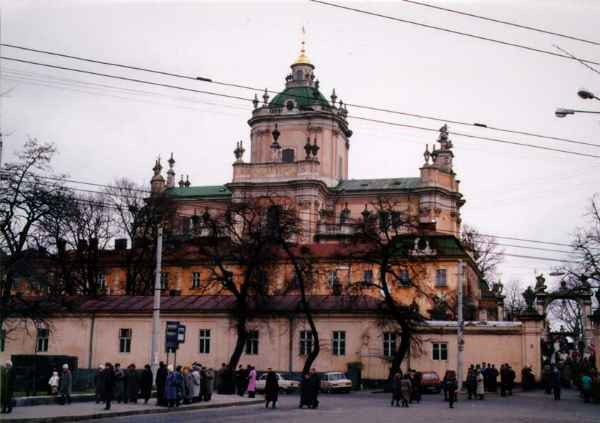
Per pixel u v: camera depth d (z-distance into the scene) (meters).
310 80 107.00
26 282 46.19
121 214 79.50
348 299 57.75
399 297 73.06
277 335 57.03
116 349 58.06
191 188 109.94
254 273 57.03
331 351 56.09
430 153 101.81
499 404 38.94
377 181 104.25
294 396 47.91
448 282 73.44
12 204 43.66
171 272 75.75
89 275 74.12
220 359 56.38
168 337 37.78
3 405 27.66
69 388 33.09
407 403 36.59
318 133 102.31
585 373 41.91
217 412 31.83
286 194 96.88
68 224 47.00
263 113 104.12
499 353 55.78
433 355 57.00
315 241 89.56
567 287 67.19
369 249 59.12
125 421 26.81
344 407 35.66
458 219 102.25
